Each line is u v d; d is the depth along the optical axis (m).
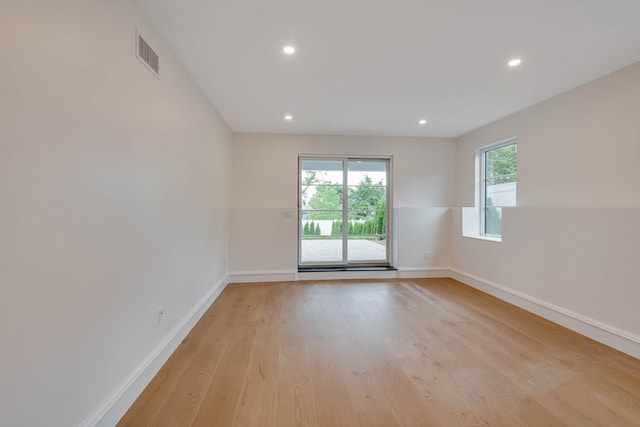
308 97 3.38
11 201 1.02
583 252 2.81
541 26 2.04
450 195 5.30
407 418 1.68
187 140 2.73
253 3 1.82
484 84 3.01
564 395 1.89
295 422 1.65
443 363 2.28
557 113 3.24
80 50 1.34
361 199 5.32
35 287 1.12
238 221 4.76
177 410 1.73
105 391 1.54
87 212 1.40
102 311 1.51
